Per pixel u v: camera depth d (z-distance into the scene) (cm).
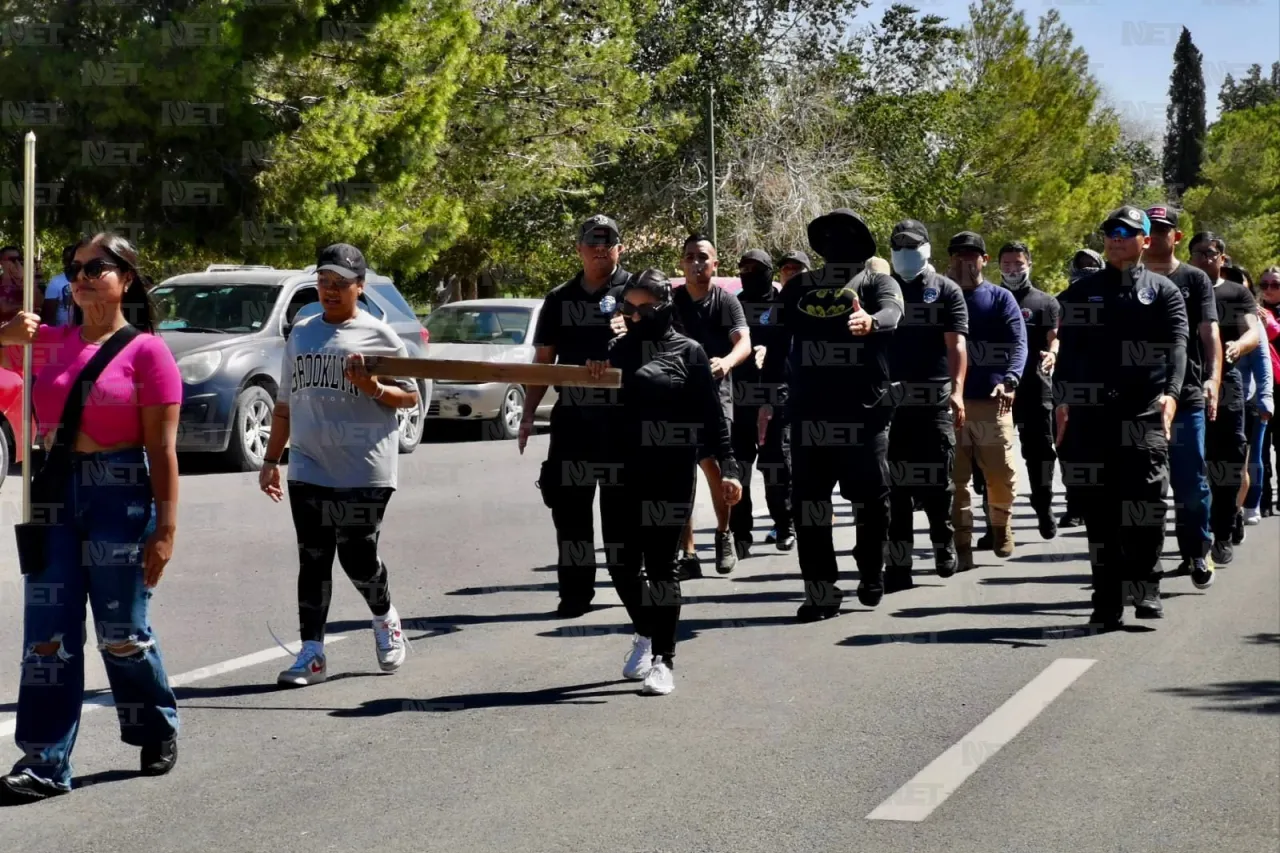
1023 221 5438
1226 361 1019
